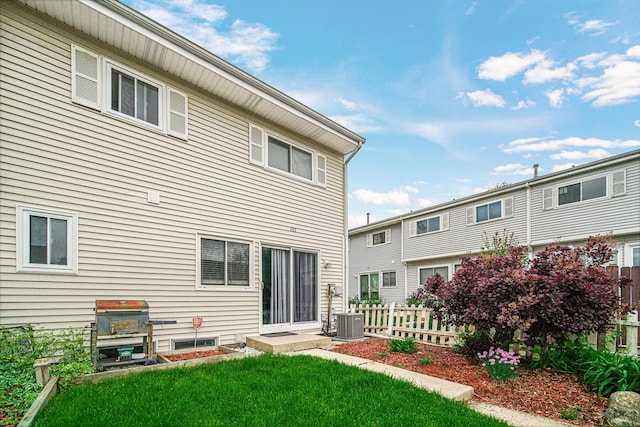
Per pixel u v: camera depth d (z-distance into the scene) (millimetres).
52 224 5633
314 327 9750
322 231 10367
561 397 4633
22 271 5277
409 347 7266
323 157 10633
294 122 9289
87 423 3475
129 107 6660
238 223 8211
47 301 5473
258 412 3867
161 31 6391
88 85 6156
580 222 12883
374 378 5098
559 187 13594
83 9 5684
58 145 5766
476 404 4512
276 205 9117
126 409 3832
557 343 5688
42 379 4254
